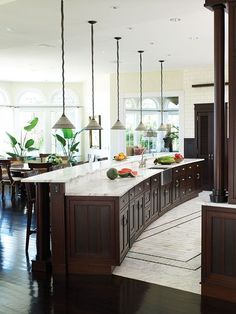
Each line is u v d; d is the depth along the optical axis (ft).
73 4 14.67
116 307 11.62
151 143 41.88
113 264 14.30
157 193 22.50
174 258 15.85
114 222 14.26
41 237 14.88
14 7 14.92
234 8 11.75
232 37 11.80
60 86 41.78
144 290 12.82
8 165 28.73
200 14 17.51
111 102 36.35
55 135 38.34
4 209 26.40
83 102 41.73
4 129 40.55
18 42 21.71
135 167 24.36
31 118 41.50
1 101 40.29
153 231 19.99
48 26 18.11
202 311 11.32
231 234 11.99
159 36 21.75
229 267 12.06
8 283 13.53
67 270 14.53
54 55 26.99
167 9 15.57
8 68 32.63
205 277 12.40
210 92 32.35
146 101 41.81
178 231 20.01
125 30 20.27
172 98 41.81
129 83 35.55
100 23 17.70
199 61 29.84
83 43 23.24
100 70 34.01
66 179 14.42
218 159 12.64
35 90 41.39
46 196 15.05
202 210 12.34
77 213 14.46
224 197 12.39
